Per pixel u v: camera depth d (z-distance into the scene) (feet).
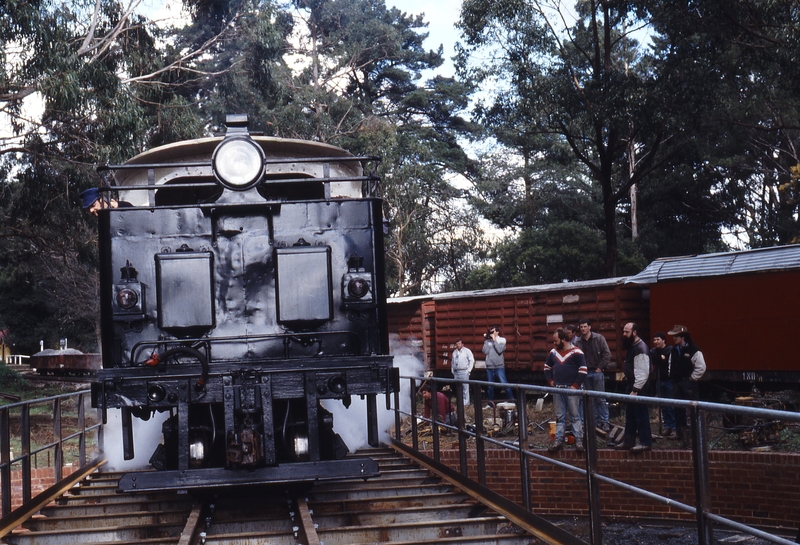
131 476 23.43
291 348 24.86
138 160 27.43
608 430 39.06
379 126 140.87
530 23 97.14
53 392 106.22
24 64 70.13
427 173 147.43
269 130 144.97
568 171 162.30
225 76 109.81
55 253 92.38
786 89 88.53
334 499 28.55
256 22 103.35
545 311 72.49
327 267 24.86
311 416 24.17
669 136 101.24
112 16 83.87
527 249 141.90
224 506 27.07
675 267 61.82
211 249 25.02
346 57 171.63
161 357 23.85
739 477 20.89
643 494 17.33
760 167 144.87
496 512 24.79
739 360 55.72
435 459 33.94
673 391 40.14
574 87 95.76
